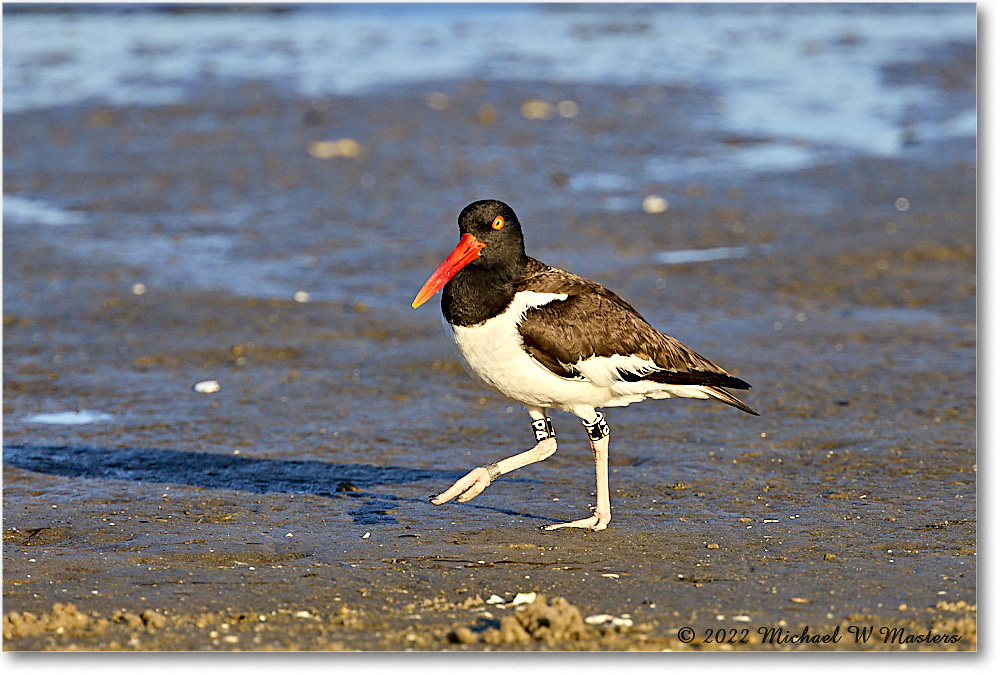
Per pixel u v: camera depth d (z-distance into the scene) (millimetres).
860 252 19203
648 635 7371
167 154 25453
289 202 22297
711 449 11898
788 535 9555
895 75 34344
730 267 18688
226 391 13805
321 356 15078
